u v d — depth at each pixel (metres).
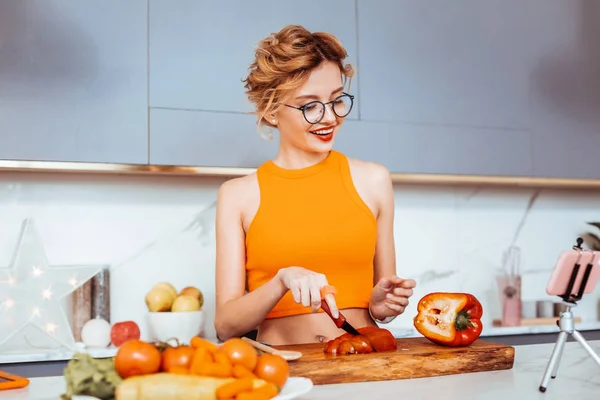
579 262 1.00
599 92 2.57
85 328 2.13
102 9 2.05
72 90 2.01
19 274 2.05
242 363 0.82
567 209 2.89
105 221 2.33
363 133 2.27
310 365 1.03
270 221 1.45
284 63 1.36
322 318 1.41
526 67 2.48
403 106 2.32
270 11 2.20
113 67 2.05
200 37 2.13
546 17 2.52
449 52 2.39
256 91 1.46
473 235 2.74
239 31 2.17
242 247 1.51
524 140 2.47
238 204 1.50
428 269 2.67
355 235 1.45
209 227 2.43
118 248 2.33
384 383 1.03
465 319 1.17
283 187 1.47
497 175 2.42
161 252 2.38
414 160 2.33
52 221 2.27
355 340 1.11
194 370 0.80
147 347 0.81
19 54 1.97
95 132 2.03
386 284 1.30
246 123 2.16
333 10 2.27
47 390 1.05
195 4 2.13
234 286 1.48
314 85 1.38
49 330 2.05
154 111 2.08
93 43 2.04
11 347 2.17
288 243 1.43
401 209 2.65
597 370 1.14
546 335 2.45
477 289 2.72
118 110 2.05
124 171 2.10
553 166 2.50
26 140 1.97
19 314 2.03
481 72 2.43
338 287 1.44
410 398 0.91
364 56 2.29
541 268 2.83
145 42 2.08
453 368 1.11
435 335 1.17
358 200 1.47
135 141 2.06
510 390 0.96
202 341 0.85
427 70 2.36
